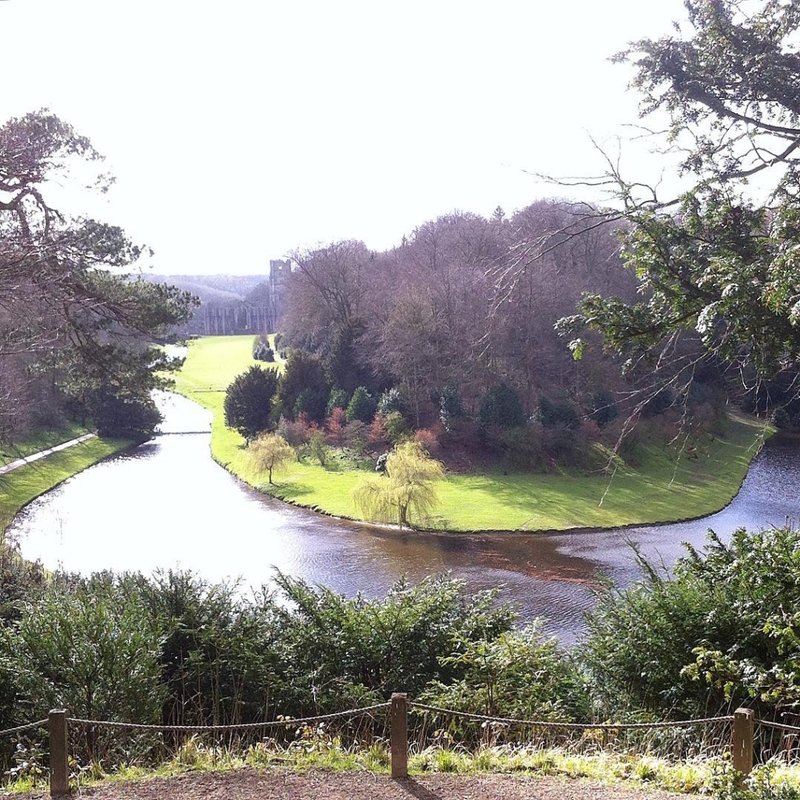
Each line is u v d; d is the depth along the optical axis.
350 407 62.69
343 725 10.17
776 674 7.42
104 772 7.82
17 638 10.06
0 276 19.17
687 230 8.99
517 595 30.11
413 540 39.41
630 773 7.25
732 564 8.84
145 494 51.38
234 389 69.44
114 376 26.08
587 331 35.38
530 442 52.31
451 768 7.42
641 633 9.53
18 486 51.38
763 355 8.31
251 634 11.68
